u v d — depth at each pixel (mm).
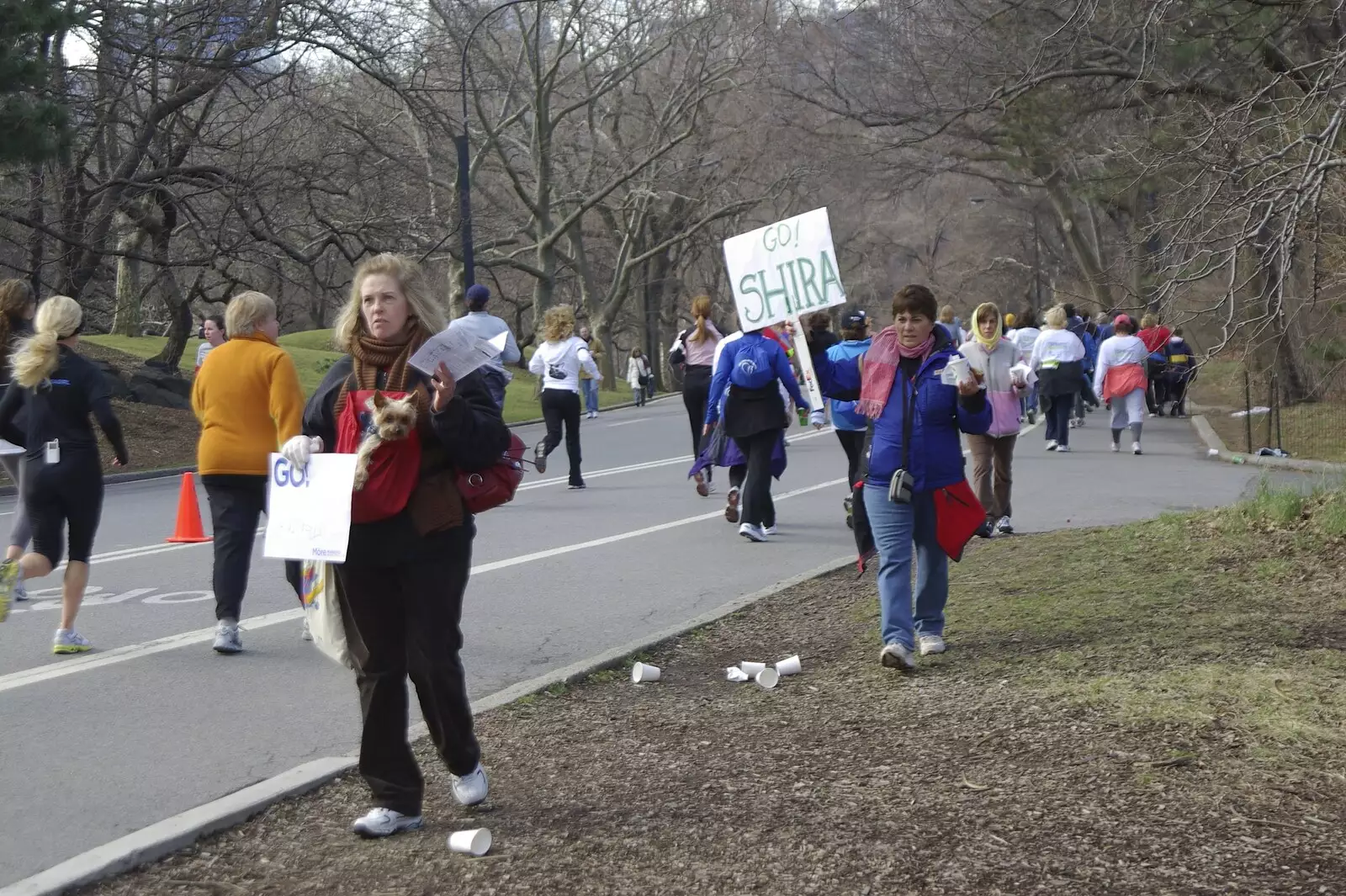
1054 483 15797
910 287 6773
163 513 15156
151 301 45656
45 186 25141
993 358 10969
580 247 51812
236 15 25000
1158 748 5047
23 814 5137
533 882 4184
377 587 4512
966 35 24156
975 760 5164
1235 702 5516
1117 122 24312
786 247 8938
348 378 4535
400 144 33062
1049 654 6734
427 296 4582
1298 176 9062
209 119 29406
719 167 47844
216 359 7719
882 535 6844
